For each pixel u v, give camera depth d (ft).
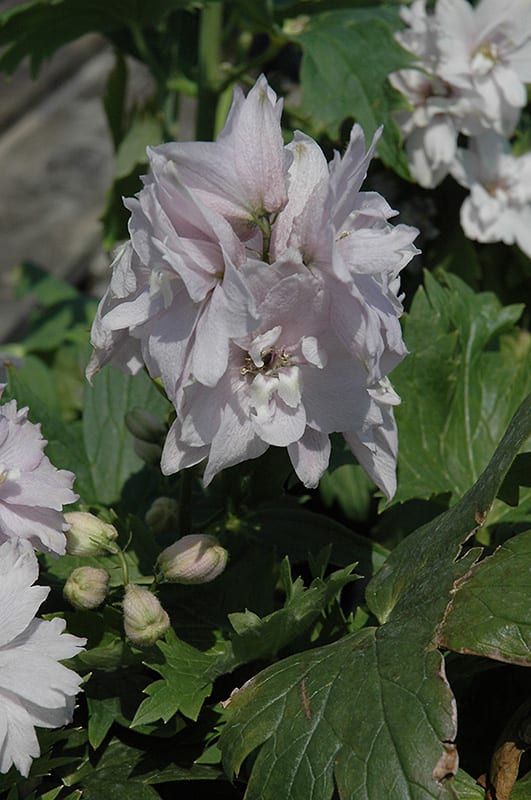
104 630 2.35
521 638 2.14
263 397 2.20
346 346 2.18
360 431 2.25
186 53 3.49
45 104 6.48
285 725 2.18
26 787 2.30
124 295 2.21
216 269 2.17
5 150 6.01
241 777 2.29
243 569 2.48
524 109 3.33
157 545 2.49
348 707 2.15
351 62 2.93
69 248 5.17
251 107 2.18
